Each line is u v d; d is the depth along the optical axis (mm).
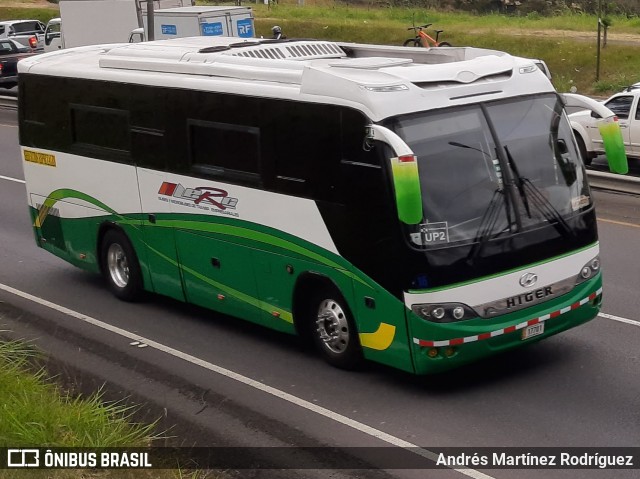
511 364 9930
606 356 10000
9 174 21953
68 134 12734
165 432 8773
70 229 13148
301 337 10273
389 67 9484
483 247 8898
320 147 9344
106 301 12820
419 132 8859
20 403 8500
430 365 8875
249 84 10109
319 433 8602
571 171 9609
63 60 13148
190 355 10727
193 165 10922
